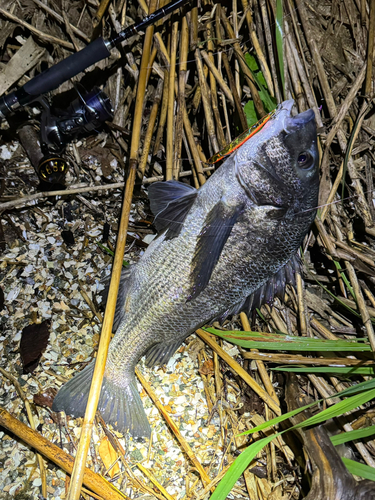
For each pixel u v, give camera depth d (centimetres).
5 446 43
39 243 52
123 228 43
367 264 48
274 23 49
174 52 49
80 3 53
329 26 52
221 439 46
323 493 37
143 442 45
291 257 42
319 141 49
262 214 38
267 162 37
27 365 46
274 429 45
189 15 49
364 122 52
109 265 52
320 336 50
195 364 49
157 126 54
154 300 42
